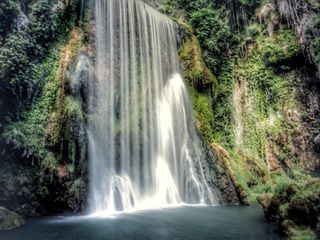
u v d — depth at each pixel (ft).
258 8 80.07
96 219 36.63
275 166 64.69
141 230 31.35
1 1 42.83
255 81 73.56
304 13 72.69
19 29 43.57
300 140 66.13
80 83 46.50
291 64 72.33
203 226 33.55
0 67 39.99
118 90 53.36
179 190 54.03
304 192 29.35
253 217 38.86
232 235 29.73
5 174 37.32
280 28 75.31
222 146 64.64
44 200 38.86
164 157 56.08
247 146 66.74
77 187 40.50
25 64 42.19
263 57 74.79
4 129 38.73
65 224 33.68
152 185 51.88
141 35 60.59
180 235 29.63
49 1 47.47
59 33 48.21
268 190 57.52
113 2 57.16
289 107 69.31
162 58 63.77
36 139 40.37
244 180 57.16
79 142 42.27
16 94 40.63
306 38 70.64
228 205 51.01
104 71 52.06
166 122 58.59
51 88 44.04
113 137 49.65
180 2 77.25
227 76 73.51
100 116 48.78
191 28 72.33
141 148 53.06
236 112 70.08
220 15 78.84
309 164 64.23
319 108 67.41
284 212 30.94
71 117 42.55
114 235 29.25
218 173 55.36
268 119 69.51
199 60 67.26
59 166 40.14
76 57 48.03
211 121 65.00
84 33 51.08
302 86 70.08
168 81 63.10
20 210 37.24
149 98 58.03
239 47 76.69
